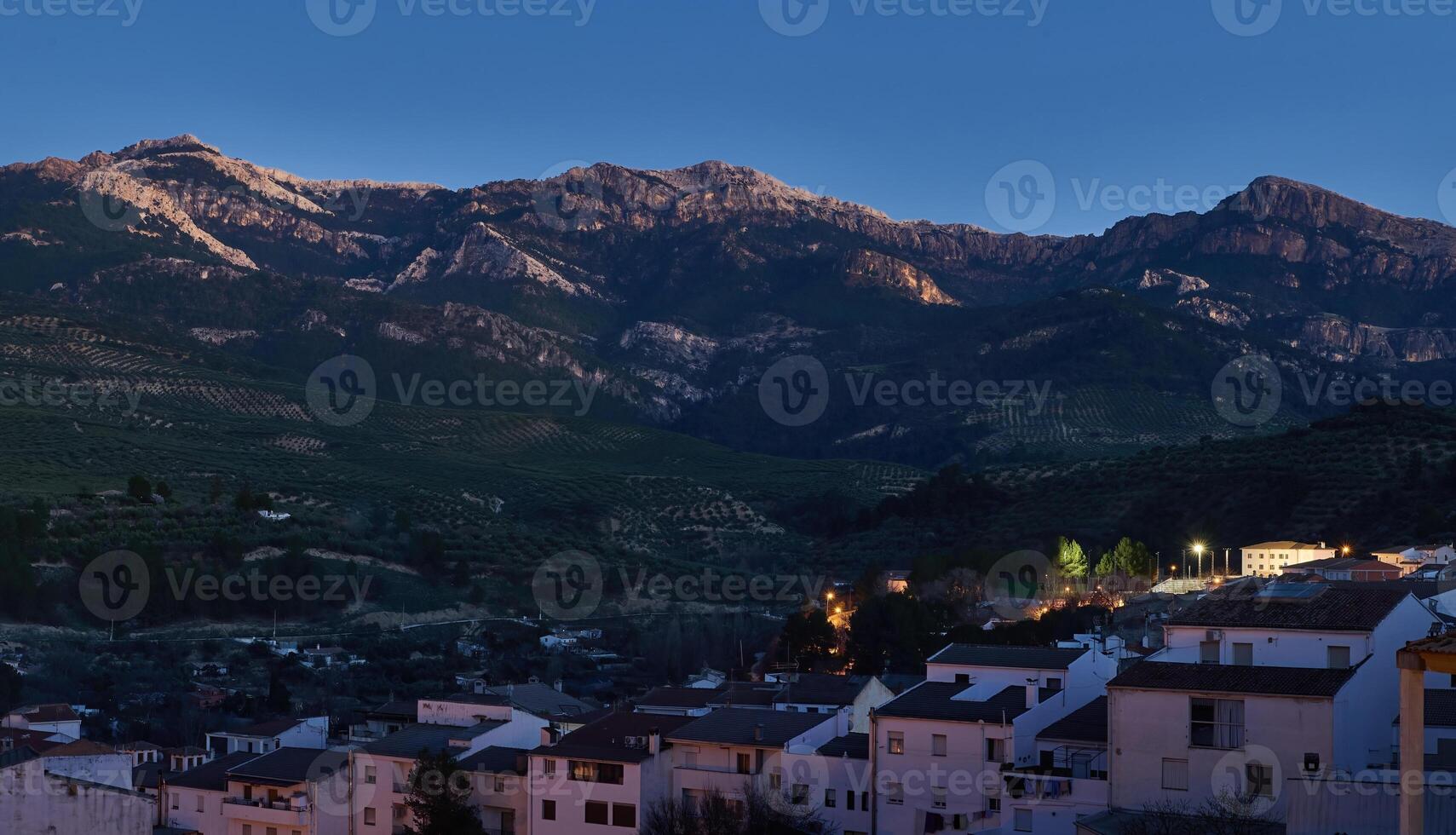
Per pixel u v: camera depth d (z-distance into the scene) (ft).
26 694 456.86
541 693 363.97
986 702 255.29
